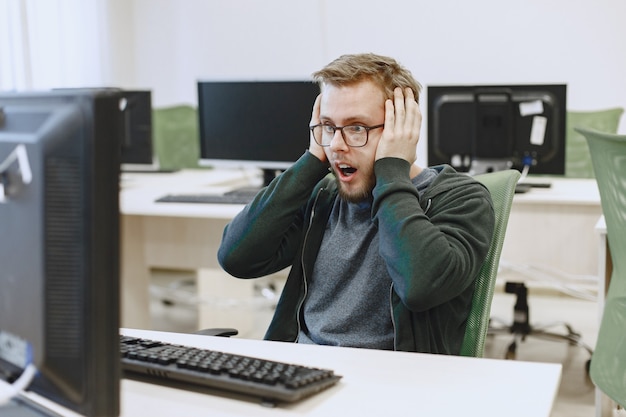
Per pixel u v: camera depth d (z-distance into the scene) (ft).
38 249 3.13
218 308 13.24
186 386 4.17
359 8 17.57
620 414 8.83
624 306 7.01
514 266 10.82
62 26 17.24
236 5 18.65
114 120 3.01
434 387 4.20
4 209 3.29
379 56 5.60
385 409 3.88
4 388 4.25
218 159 11.52
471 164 11.11
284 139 11.14
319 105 5.91
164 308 15.62
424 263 5.02
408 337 5.29
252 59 18.70
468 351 5.45
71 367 3.14
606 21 15.92
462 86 11.00
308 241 5.87
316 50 18.13
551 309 14.83
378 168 5.42
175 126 16.06
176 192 11.82
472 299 5.51
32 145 3.14
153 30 19.34
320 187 6.09
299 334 5.82
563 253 10.58
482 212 5.47
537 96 10.75
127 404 3.93
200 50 19.07
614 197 6.93
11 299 3.30
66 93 3.11
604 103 16.16
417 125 5.50
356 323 5.56
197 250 11.39
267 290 16.03
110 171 3.01
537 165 10.94
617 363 7.02
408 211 5.22
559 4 16.12
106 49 18.56
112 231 3.05
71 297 3.09
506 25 16.52
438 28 16.99
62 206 3.06
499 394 4.10
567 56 16.24
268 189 5.96
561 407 10.16
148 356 4.29
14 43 15.94
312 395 4.05
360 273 5.62
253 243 5.89
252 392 3.91
